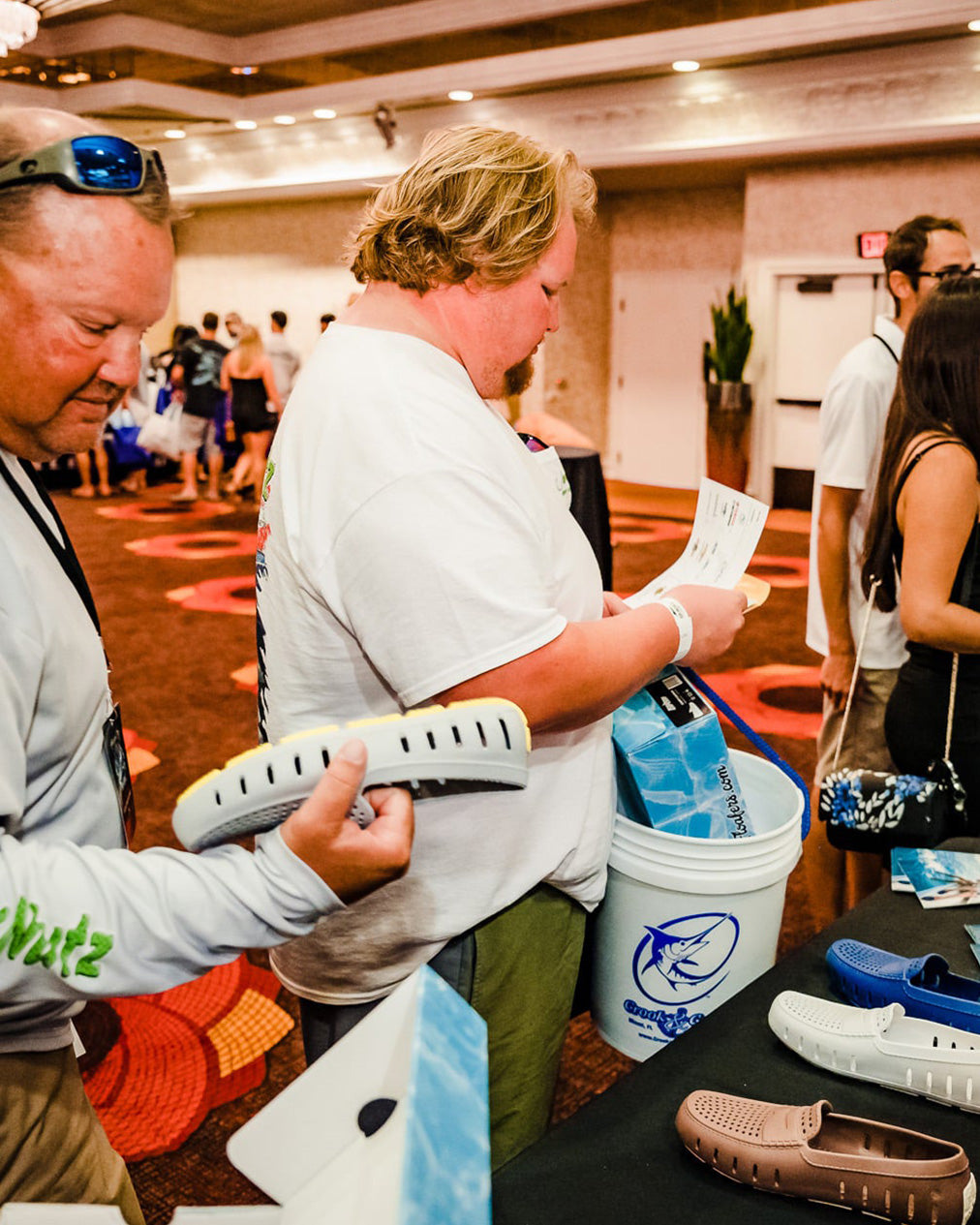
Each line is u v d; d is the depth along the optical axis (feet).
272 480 3.74
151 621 17.85
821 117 24.36
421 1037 2.26
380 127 30.01
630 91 26.84
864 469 7.28
